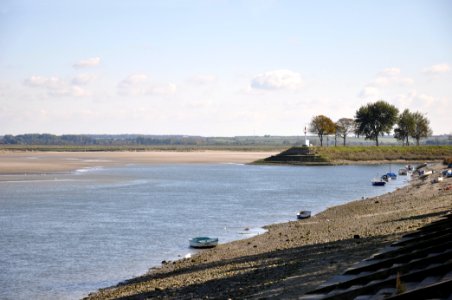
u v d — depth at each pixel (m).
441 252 25.64
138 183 141.62
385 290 20.92
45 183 138.38
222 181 151.00
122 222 73.62
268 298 28.38
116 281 43.16
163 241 59.84
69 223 72.75
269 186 134.62
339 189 126.50
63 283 43.00
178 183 142.62
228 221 74.75
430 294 18.17
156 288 37.47
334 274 31.62
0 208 88.69
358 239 46.16
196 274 41.06
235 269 40.56
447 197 79.12
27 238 61.84
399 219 58.25
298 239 53.00
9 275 45.62
